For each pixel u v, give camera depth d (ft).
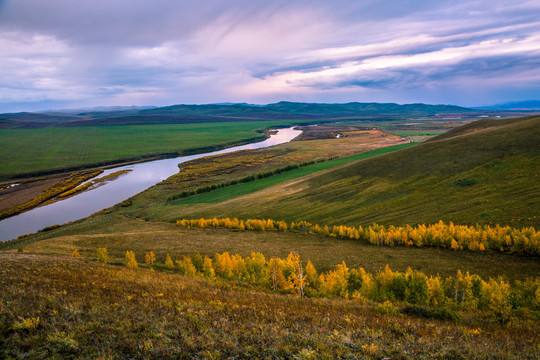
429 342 46.88
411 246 194.08
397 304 101.55
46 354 34.32
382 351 41.98
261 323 49.49
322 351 39.96
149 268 156.66
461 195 254.88
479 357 42.65
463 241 175.83
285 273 130.00
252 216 329.11
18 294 52.60
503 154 297.33
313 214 305.94
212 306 58.90
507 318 78.59
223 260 150.30
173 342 39.24
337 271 139.03
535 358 44.65
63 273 81.82
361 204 302.25
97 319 44.34
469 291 109.09
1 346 35.12
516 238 157.17
